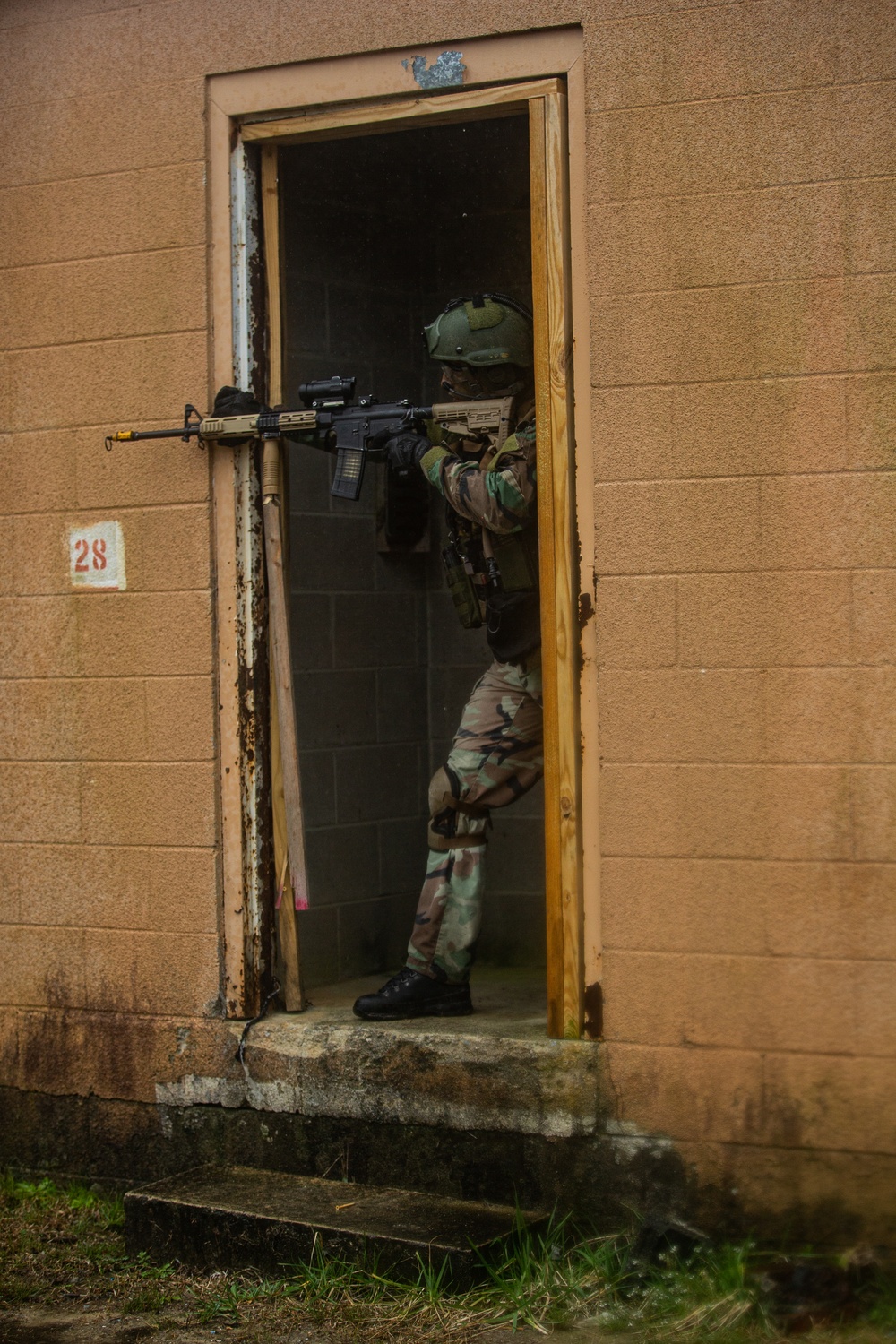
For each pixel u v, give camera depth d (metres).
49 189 5.89
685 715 4.87
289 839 5.54
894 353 4.63
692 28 4.84
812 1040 4.71
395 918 6.72
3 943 5.98
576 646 5.02
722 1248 4.70
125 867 5.76
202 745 5.64
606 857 4.96
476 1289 4.59
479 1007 5.75
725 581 4.82
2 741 5.99
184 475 5.67
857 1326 4.27
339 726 6.44
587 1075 4.94
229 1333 4.48
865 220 4.66
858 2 4.66
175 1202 5.04
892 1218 4.59
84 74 5.83
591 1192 4.91
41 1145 5.89
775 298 4.76
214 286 5.64
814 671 4.73
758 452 4.78
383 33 5.30
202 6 5.61
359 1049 5.28
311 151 6.26
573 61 5.02
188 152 5.65
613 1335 4.34
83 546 5.84
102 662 5.81
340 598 6.47
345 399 5.52
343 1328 4.46
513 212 6.81
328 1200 5.08
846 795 4.69
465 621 5.64
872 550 4.66
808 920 4.73
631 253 4.92
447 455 5.40
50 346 5.91
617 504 4.95
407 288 6.88
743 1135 4.76
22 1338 4.51
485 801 5.53
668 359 4.88
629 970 4.92
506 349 5.39
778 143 4.75
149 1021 5.70
